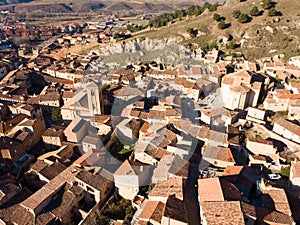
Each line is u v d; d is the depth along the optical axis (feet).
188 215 184.14
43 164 246.27
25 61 604.49
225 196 186.80
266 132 285.43
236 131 281.95
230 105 342.64
